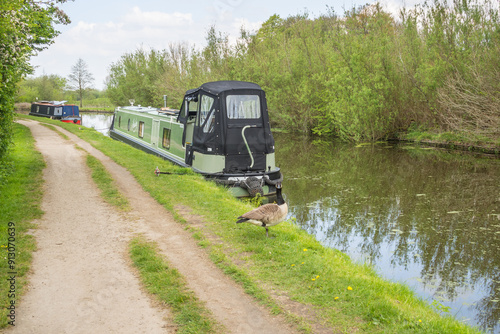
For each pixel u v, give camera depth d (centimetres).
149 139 2117
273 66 3794
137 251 733
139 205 1061
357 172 1975
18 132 2653
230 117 1414
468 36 2638
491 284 840
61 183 1256
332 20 3569
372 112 2923
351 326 494
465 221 1223
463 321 648
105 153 1864
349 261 812
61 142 2262
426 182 1747
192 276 640
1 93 1195
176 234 841
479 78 2439
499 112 2398
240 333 486
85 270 663
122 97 6162
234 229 862
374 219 1242
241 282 616
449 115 2766
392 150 2642
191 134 1602
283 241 791
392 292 645
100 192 1173
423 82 2778
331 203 1413
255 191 1377
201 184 1288
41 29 2158
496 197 1495
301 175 1905
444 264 934
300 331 488
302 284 607
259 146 1459
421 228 1167
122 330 494
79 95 9375
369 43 3009
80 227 875
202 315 525
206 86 1469
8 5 1067
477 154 2434
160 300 568
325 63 3506
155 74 5606
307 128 3744
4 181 1182
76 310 539
